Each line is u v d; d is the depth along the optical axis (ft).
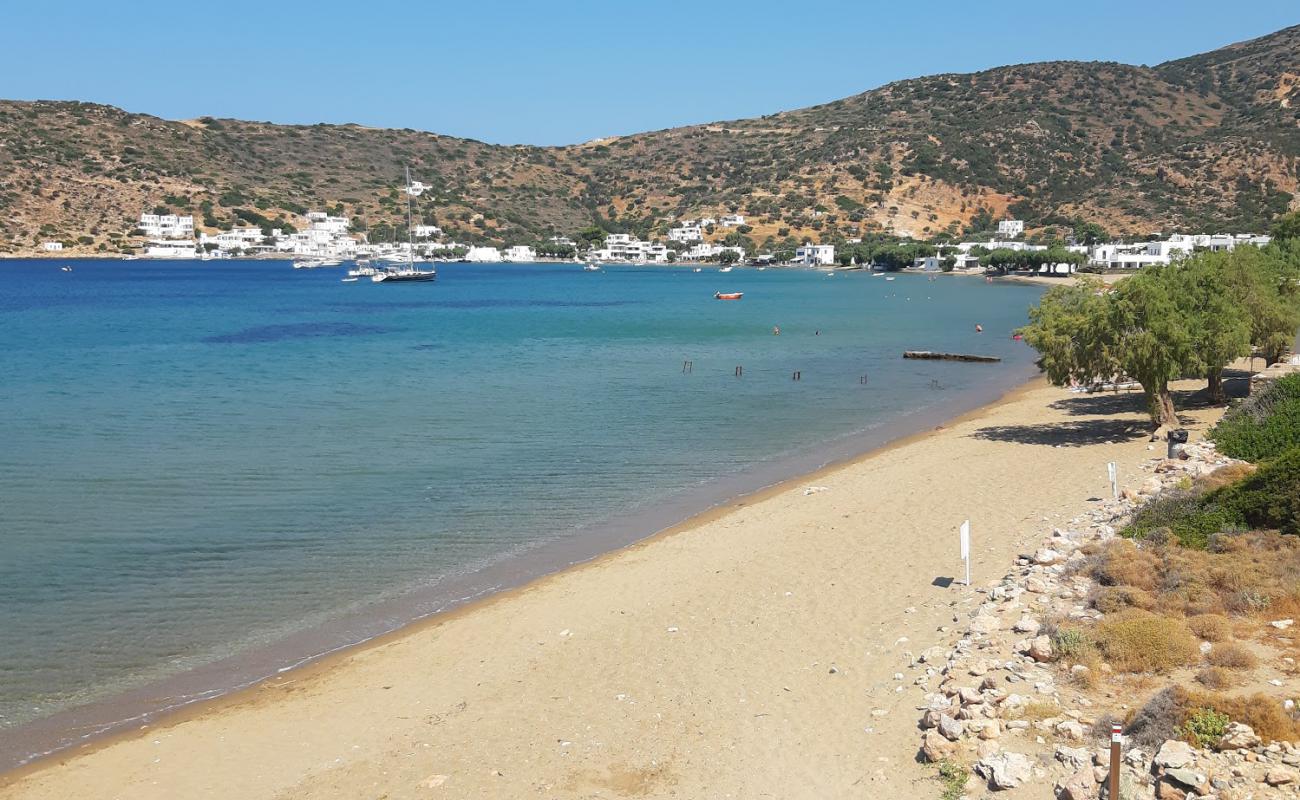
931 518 93.04
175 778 52.08
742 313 415.64
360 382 202.08
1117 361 126.72
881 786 45.93
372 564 86.84
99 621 73.87
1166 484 94.22
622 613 73.15
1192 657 53.52
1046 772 44.06
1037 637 57.41
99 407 168.66
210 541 93.09
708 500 107.76
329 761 53.16
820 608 70.79
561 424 153.89
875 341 294.05
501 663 65.26
